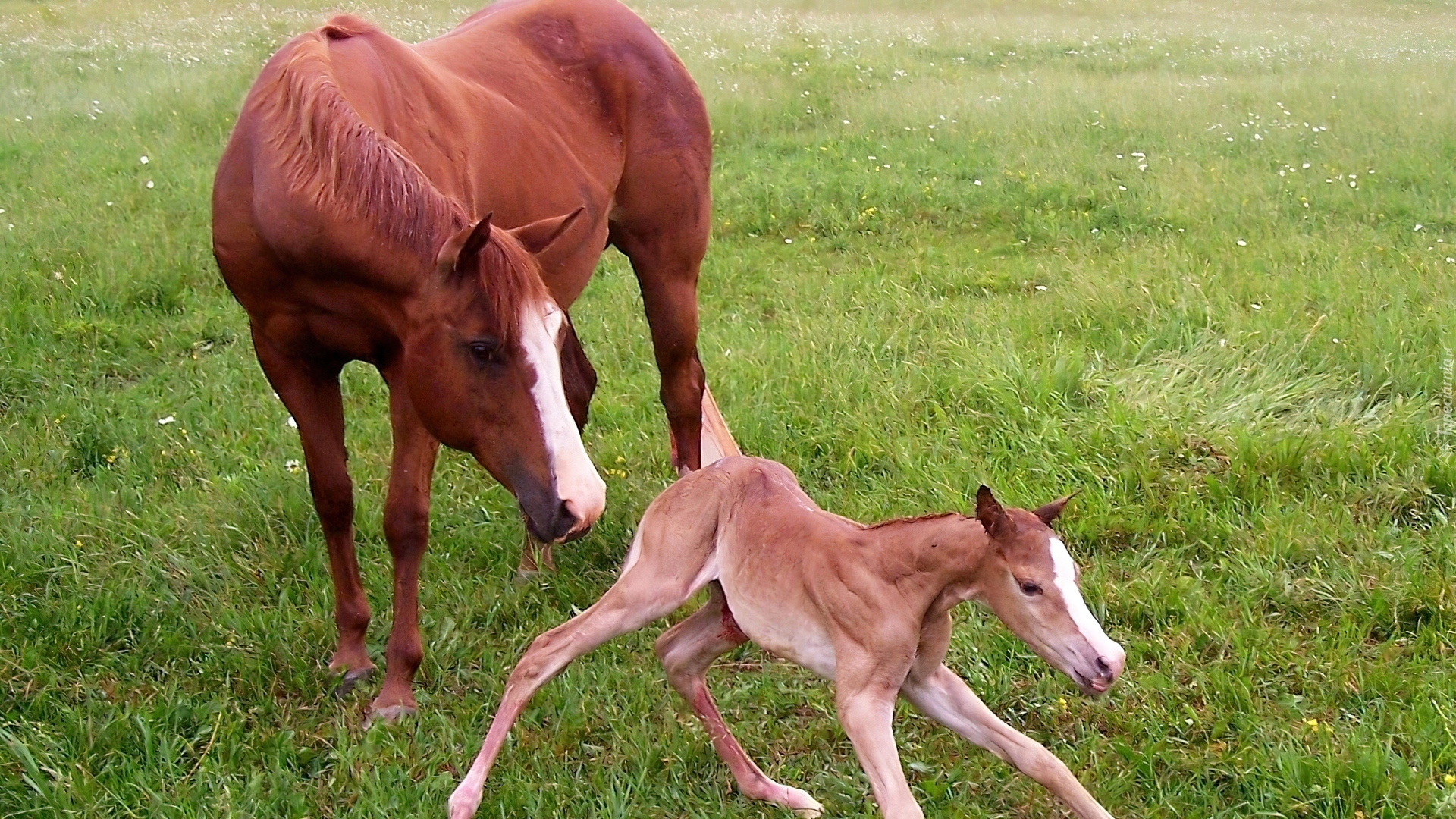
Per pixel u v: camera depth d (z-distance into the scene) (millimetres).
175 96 11203
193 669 3775
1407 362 5414
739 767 3221
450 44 4488
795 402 5426
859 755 2814
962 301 6684
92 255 7105
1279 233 7668
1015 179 9156
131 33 14828
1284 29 18766
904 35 16641
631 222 4855
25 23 15391
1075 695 3621
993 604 2855
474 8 17188
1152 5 22422
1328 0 23969
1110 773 3291
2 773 3227
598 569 4434
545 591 4234
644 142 4805
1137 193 8695
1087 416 5148
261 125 3516
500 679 3725
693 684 3342
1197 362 5586
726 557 3195
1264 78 12992
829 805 3221
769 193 8734
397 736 3459
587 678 3699
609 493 4812
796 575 3006
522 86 4484
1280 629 3871
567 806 3209
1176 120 10938
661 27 16484
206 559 4312
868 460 4996
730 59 13602
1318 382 5348
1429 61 14547
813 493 4793
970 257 7586
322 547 4418
